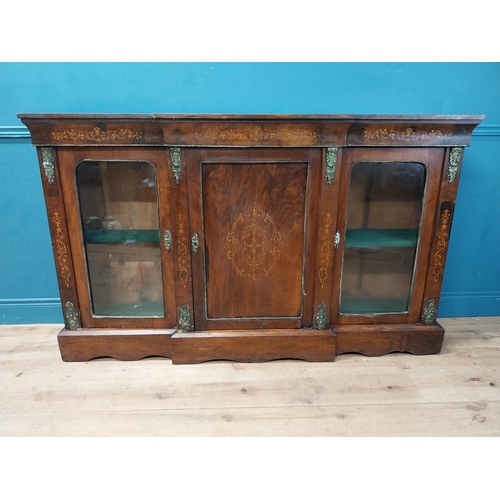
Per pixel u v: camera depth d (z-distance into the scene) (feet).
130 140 4.17
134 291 4.92
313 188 4.37
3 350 5.20
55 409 4.07
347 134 4.22
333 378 4.60
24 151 5.33
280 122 4.08
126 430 3.81
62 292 4.74
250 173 4.32
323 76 5.26
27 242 5.70
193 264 4.60
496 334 5.72
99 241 4.70
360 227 4.75
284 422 3.91
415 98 5.37
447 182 4.47
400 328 4.99
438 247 4.72
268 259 4.63
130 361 4.94
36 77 5.08
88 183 4.46
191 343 4.79
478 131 5.46
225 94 5.29
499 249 6.01
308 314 4.87
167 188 4.37
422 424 3.88
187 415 4.00
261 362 4.92
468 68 5.25
